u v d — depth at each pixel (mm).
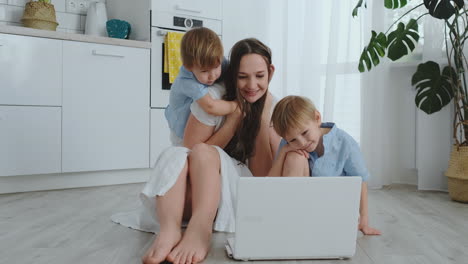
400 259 1372
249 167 1796
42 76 2736
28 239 1565
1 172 2609
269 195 1276
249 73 1571
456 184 2455
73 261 1315
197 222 1369
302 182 1283
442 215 2092
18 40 2648
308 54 3188
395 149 3098
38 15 3053
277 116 1436
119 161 3037
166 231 1342
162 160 1494
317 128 1460
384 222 1919
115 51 3000
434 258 1388
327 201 1304
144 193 1444
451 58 2797
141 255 1380
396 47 2713
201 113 1640
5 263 1295
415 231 1754
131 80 3074
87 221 1865
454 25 2553
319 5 3188
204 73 1582
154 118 3180
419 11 2943
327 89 3049
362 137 2975
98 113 2949
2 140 2611
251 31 3449
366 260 1354
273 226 1292
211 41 1557
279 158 1520
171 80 3160
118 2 3486
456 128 2578
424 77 2736
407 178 3088
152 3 3146
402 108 3076
